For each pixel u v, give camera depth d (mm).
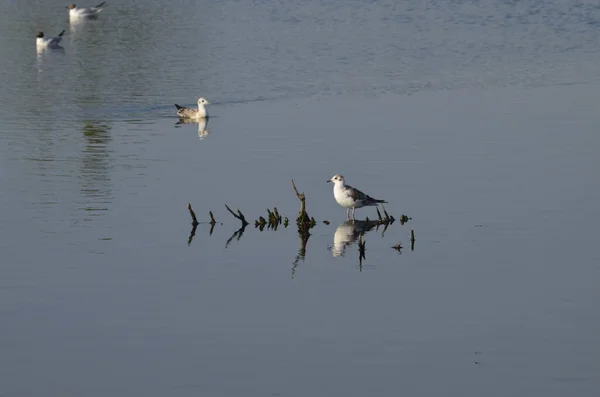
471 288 23969
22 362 20312
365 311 22703
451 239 27266
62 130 39844
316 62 54219
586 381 19500
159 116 42438
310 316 22453
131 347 20953
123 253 26203
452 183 32062
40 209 29641
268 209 28766
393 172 33281
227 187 31922
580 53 56469
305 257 26141
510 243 26891
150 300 23250
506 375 19766
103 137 38594
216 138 38250
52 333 21547
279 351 20781
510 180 32312
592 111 41719
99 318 22266
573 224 28188
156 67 53438
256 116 41969
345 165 34156
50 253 26078
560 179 32312
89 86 48750
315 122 40594
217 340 21281
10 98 45969
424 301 23250
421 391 19172
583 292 23578
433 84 48219
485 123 40031
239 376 19750
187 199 30719
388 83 48656
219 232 27984
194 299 23344
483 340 21203
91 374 19859
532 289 23828
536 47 58625
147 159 35312
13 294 23484
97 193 31250
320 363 20250
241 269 25297
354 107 43312
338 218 29234
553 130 38656
